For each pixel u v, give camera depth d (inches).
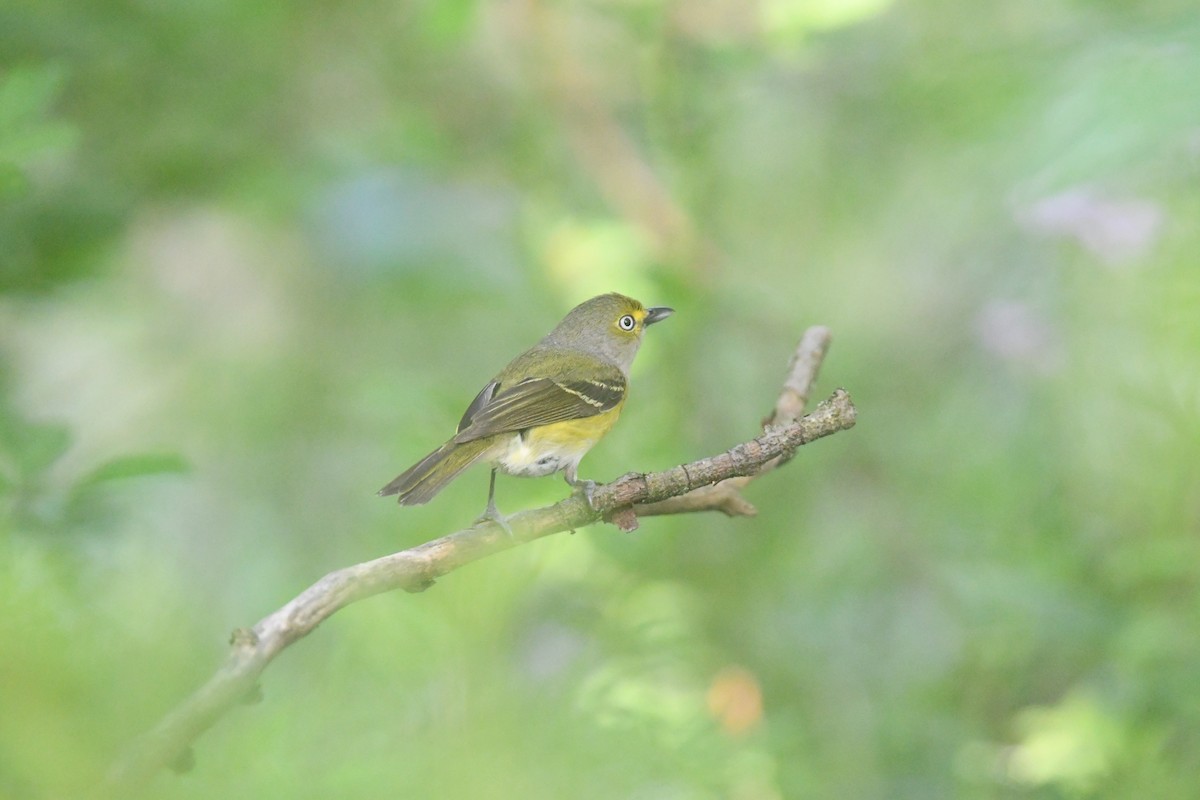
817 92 531.8
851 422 228.1
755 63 480.1
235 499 517.3
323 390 554.6
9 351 445.7
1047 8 490.0
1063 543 427.8
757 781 296.8
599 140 508.1
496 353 547.2
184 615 118.9
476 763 125.0
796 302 533.0
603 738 138.8
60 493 265.4
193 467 273.0
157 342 572.4
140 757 105.1
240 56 531.2
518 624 216.8
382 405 416.2
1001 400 478.9
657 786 162.7
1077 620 383.6
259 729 119.7
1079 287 447.8
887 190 534.9
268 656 152.9
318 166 492.1
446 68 582.9
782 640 426.3
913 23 531.2
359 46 572.4
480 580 157.9
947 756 398.0
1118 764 353.1
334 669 138.7
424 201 477.4
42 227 427.8
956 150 458.0
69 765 103.0
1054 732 365.7
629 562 408.5
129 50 475.2
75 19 458.0
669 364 465.1
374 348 561.0
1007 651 416.5
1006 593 389.4
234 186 499.8
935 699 428.5
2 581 113.3
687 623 387.5
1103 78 182.5
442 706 134.9
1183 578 383.6
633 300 433.7
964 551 450.3
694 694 278.4
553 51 516.4
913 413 504.1
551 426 357.4
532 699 140.8
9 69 438.3
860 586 451.5
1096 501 433.1
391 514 397.7
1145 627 362.0
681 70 486.6
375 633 151.7
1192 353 376.8
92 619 113.1
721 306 480.1
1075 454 442.3
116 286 527.5
